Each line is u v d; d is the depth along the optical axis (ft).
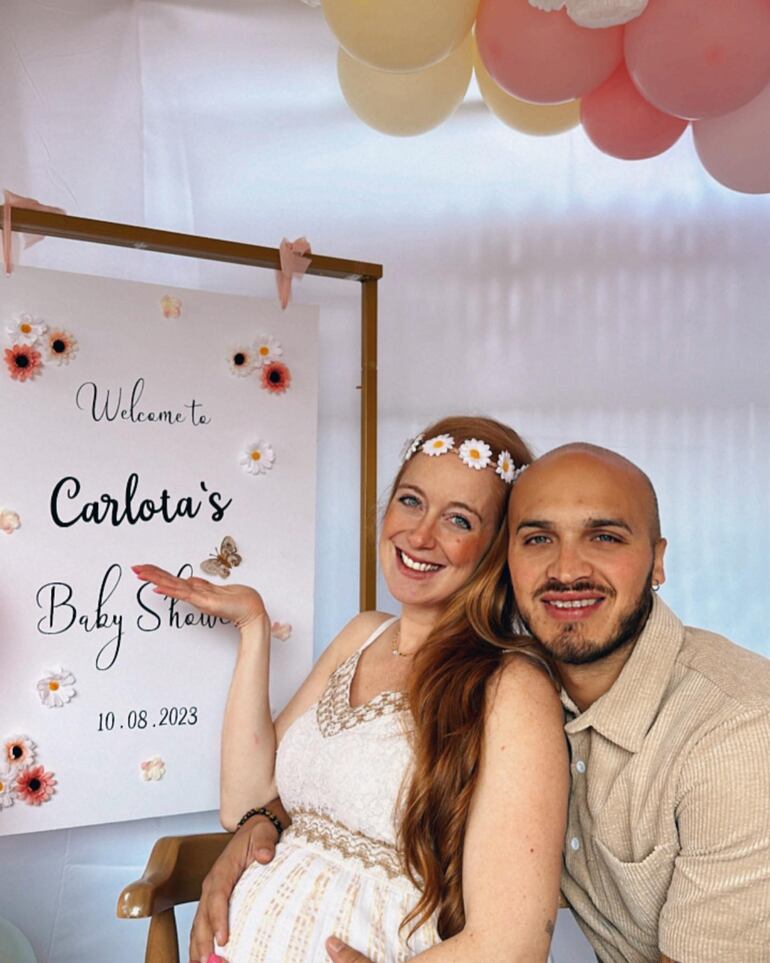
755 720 4.02
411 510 4.94
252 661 5.42
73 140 7.07
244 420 6.06
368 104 5.89
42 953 6.74
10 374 5.43
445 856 4.21
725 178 5.71
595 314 8.13
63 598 5.52
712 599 8.18
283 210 7.61
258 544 6.07
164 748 5.74
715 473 8.22
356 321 7.75
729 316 8.29
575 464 4.42
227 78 7.51
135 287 5.77
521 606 4.47
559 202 8.10
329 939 4.19
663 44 4.54
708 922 3.92
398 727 4.51
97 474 5.63
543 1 4.42
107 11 7.19
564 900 5.13
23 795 5.40
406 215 7.87
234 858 4.92
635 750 4.22
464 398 7.93
